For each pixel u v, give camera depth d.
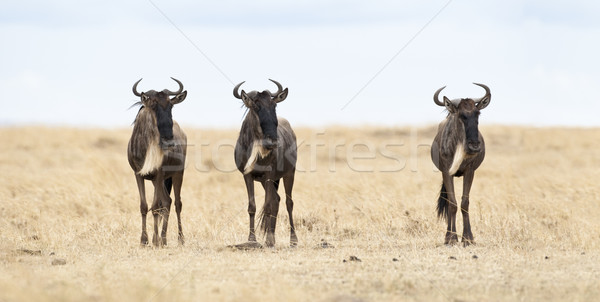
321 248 41.91
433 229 48.75
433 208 55.50
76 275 32.22
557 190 64.56
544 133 133.38
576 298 27.50
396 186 68.44
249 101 42.91
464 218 44.16
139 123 43.62
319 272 32.84
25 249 39.59
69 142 123.25
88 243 44.12
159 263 35.62
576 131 137.25
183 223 49.62
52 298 26.19
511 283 30.48
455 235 43.75
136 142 43.50
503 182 65.75
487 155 102.88
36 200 58.59
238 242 44.34
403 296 28.20
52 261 35.88
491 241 44.16
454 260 36.34
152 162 42.34
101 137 129.38
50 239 43.91
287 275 32.03
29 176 74.12
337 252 39.78
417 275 32.12
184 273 32.75
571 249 40.56
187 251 40.34
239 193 66.75
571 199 58.91
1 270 33.22
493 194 59.53
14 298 26.36
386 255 38.34
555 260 36.12
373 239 45.66
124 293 27.12
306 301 26.84
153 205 42.78
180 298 26.70
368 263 35.22
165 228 43.41
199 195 65.44
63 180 68.12
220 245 42.47
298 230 50.12
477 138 42.38
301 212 54.00
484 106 43.84
